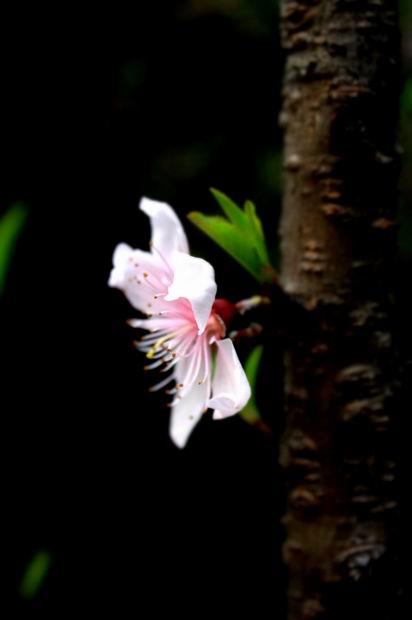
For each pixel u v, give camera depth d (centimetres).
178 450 61
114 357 61
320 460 39
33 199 61
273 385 58
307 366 39
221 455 61
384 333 38
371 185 38
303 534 39
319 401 39
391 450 39
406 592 39
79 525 59
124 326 61
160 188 63
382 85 38
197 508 61
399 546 39
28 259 60
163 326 40
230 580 60
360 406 38
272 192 64
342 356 38
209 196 64
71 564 59
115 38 64
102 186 62
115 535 60
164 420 61
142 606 59
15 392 60
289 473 39
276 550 60
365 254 38
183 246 39
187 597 60
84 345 61
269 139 66
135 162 63
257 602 59
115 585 59
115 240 62
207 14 66
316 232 38
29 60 60
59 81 61
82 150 62
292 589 39
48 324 61
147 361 60
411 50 75
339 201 38
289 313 38
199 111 66
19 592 56
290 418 39
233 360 37
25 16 60
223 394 37
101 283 61
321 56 38
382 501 39
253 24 67
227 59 66
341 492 39
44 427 60
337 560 39
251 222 39
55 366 60
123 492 60
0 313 59
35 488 59
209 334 39
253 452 61
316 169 38
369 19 38
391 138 38
